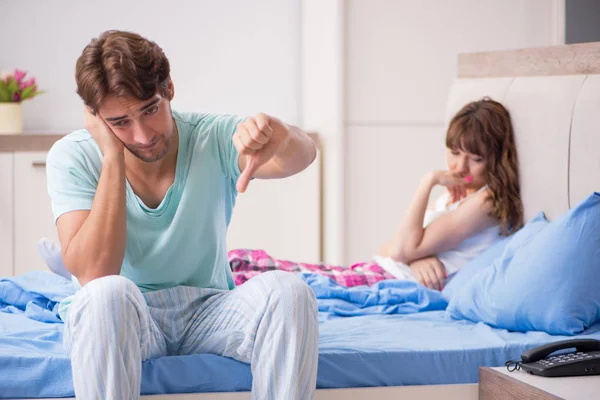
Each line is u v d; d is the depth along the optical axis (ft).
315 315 5.63
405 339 6.68
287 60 14.55
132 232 6.17
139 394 5.45
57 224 6.09
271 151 5.67
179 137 6.33
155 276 6.29
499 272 7.50
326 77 13.28
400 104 13.09
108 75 5.51
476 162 9.12
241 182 5.68
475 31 13.19
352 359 6.17
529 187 8.72
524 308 7.07
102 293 5.27
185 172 6.24
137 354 5.37
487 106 9.05
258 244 13.19
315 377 5.64
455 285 8.64
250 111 14.51
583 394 5.32
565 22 13.02
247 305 5.78
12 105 12.76
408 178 13.19
